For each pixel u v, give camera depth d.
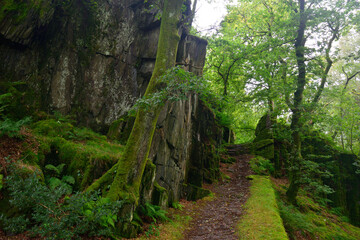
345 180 17.81
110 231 5.73
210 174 13.84
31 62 9.99
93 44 11.72
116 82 12.08
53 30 10.68
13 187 4.71
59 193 5.06
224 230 7.86
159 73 7.98
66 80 10.88
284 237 6.63
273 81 15.16
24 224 4.86
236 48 17.25
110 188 6.86
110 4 12.29
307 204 13.64
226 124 18.16
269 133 19.62
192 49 13.69
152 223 7.48
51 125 8.70
